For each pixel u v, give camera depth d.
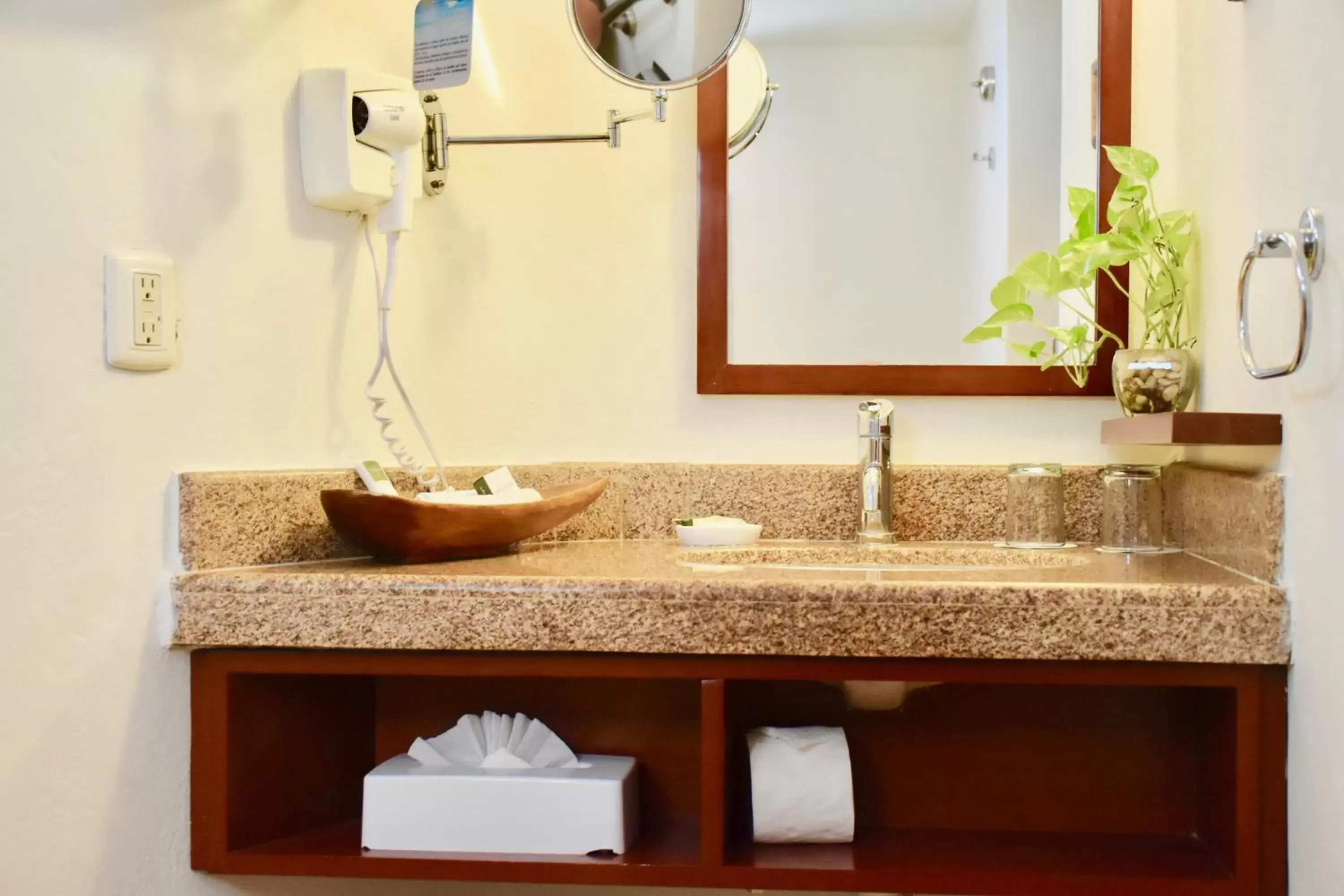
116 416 1.02
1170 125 1.40
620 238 1.53
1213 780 1.11
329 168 1.20
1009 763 1.21
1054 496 1.39
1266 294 1.07
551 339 1.52
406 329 1.38
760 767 1.12
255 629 1.05
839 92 1.51
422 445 1.40
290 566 1.16
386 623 1.04
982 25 1.51
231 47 1.14
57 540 0.98
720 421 1.53
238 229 1.14
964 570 1.17
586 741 1.28
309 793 1.20
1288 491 1.00
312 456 1.23
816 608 1.01
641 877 1.06
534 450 1.52
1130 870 1.05
